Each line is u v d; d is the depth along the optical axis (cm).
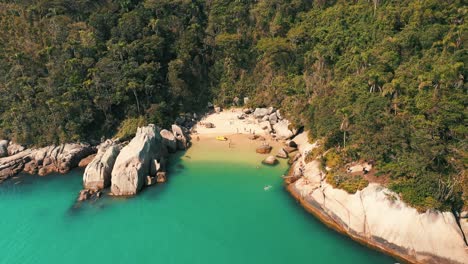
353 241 4919
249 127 9044
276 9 11131
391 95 6203
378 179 5131
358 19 9444
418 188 4700
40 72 8806
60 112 7875
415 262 4438
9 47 9206
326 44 9506
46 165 7456
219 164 7362
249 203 5994
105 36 10056
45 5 10138
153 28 10194
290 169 6981
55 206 6109
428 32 7300
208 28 11106
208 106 10200
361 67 7762
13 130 7981
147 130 7494
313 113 7744
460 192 4597
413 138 5175
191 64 10388
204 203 6056
